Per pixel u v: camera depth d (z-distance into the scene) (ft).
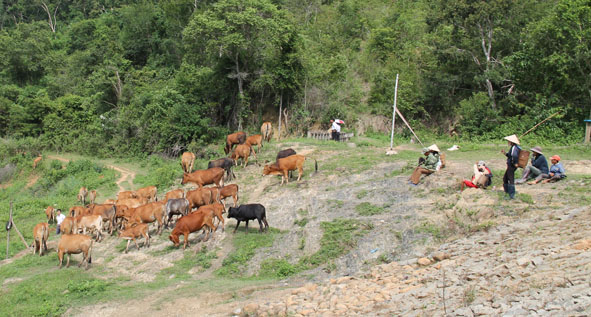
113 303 33.96
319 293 28.66
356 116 94.79
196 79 100.48
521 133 78.84
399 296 24.43
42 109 117.70
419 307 22.38
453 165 51.88
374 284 27.73
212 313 29.45
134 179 86.94
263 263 39.06
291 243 41.37
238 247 42.63
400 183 48.98
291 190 54.39
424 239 34.78
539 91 82.69
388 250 35.60
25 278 42.47
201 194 52.13
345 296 26.73
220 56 92.32
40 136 113.19
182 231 44.60
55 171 92.12
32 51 149.59
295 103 97.55
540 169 42.55
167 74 127.03
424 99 94.07
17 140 111.24
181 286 36.14
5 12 195.42
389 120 94.43
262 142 78.74
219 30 88.48
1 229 66.33
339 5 128.06
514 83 84.02
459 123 89.56
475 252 28.43
